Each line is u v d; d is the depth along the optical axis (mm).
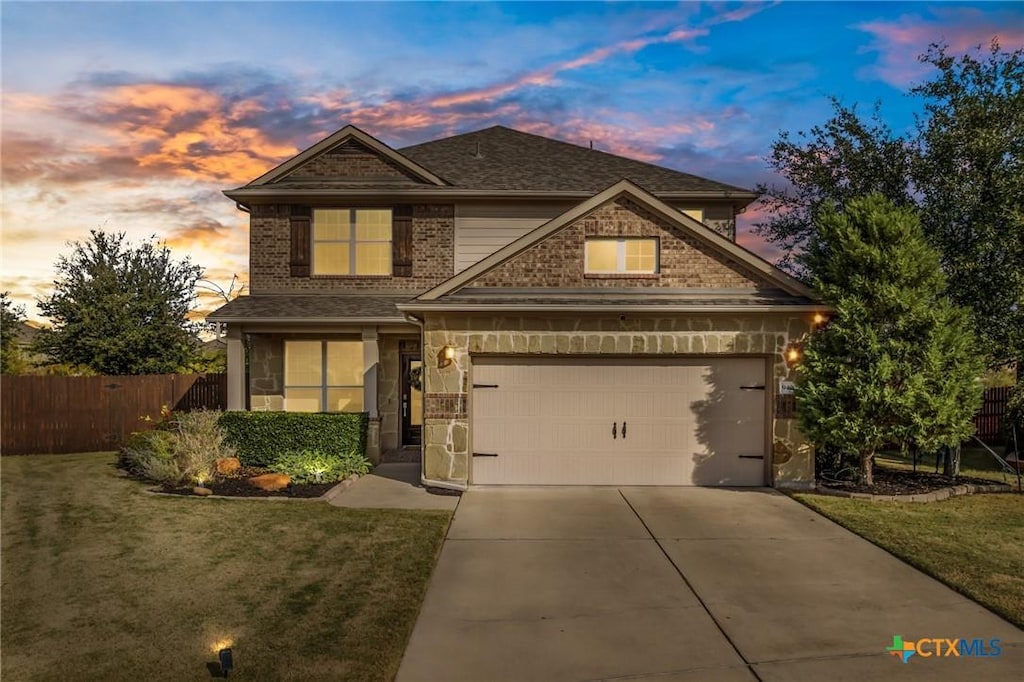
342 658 5320
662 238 11891
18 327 23109
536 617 6262
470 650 5590
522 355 11789
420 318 12078
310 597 6578
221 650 4914
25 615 6117
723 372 11812
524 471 11820
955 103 13469
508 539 8695
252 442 13320
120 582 6941
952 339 10719
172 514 9672
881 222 11070
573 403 11828
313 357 16203
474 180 16609
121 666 5152
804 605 6527
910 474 12867
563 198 16078
